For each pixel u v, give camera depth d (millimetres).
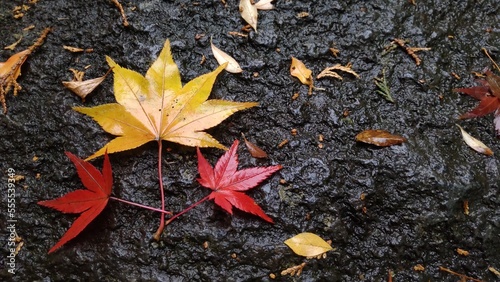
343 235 263
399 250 262
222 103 265
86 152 275
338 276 259
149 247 259
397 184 268
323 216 265
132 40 302
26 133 281
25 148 279
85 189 267
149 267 257
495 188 271
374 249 263
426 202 265
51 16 311
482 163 275
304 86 291
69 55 299
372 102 288
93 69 296
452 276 260
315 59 298
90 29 306
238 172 255
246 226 261
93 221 263
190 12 309
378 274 260
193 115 264
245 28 303
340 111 284
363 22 308
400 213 266
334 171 270
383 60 299
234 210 264
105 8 311
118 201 266
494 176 273
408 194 267
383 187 268
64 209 244
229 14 309
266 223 262
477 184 268
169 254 259
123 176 270
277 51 299
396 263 261
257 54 298
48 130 281
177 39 302
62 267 257
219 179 254
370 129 280
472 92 289
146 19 306
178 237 260
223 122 281
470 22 313
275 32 303
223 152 275
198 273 256
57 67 296
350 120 282
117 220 263
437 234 264
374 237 264
